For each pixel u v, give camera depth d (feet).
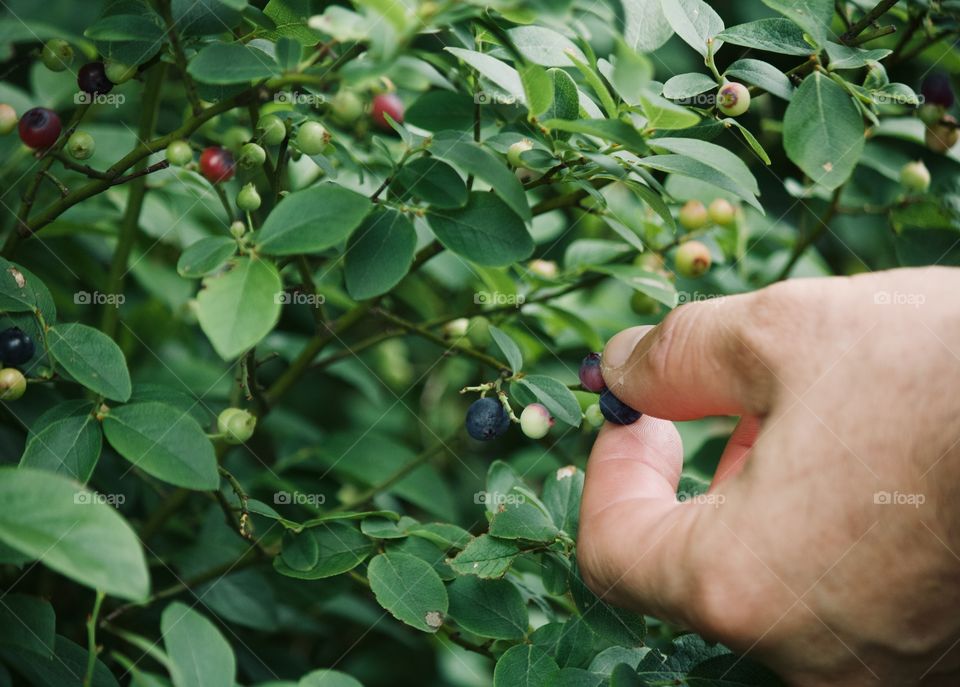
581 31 1.00
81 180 1.34
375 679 1.42
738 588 0.87
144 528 1.19
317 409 1.62
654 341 0.95
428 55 0.93
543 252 1.49
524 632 0.98
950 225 1.23
